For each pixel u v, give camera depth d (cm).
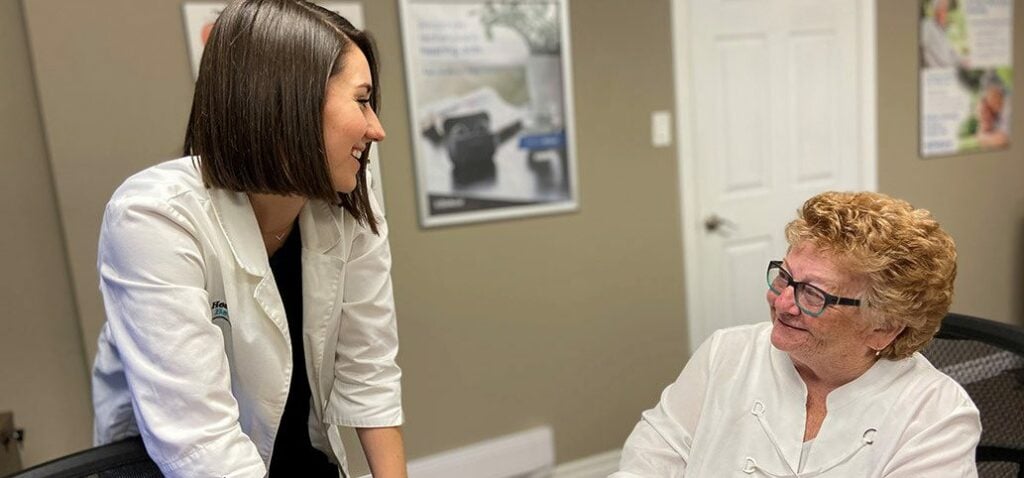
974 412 90
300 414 114
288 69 78
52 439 183
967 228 308
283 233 103
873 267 85
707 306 262
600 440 248
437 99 206
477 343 223
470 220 216
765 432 100
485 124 214
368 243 108
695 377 112
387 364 112
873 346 91
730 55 250
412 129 204
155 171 89
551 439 237
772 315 96
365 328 110
